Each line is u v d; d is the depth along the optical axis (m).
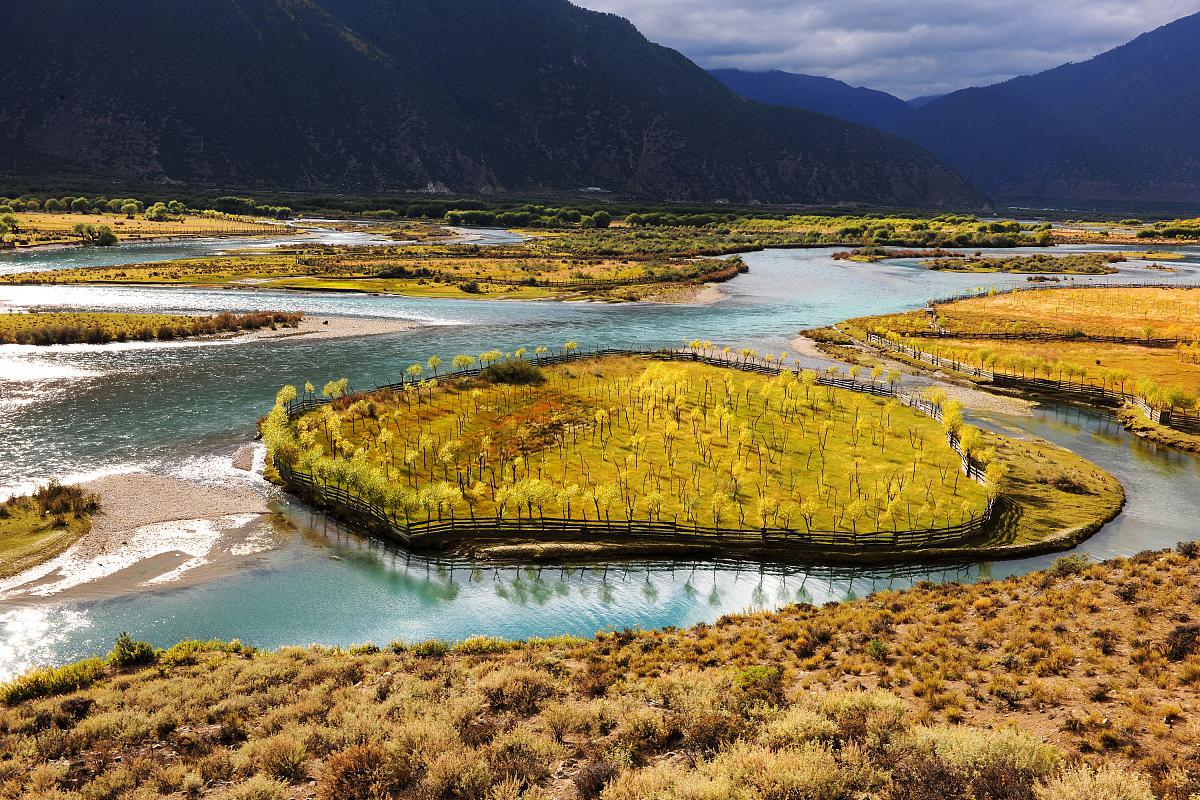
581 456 60.69
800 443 64.81
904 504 52.41
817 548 47.22
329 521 50.62
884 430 68.88
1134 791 15.94
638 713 22.66
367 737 22.67
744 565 45.97
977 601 36.34
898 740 19.23
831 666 30.34
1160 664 26.88
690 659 31.83
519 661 30.66
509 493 48.59
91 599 39.59
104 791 19.84
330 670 30.09
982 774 17.44
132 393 79.75
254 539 47.59
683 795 16.94
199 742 23.05
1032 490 55.91
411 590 42.31
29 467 58.06
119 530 47.59
